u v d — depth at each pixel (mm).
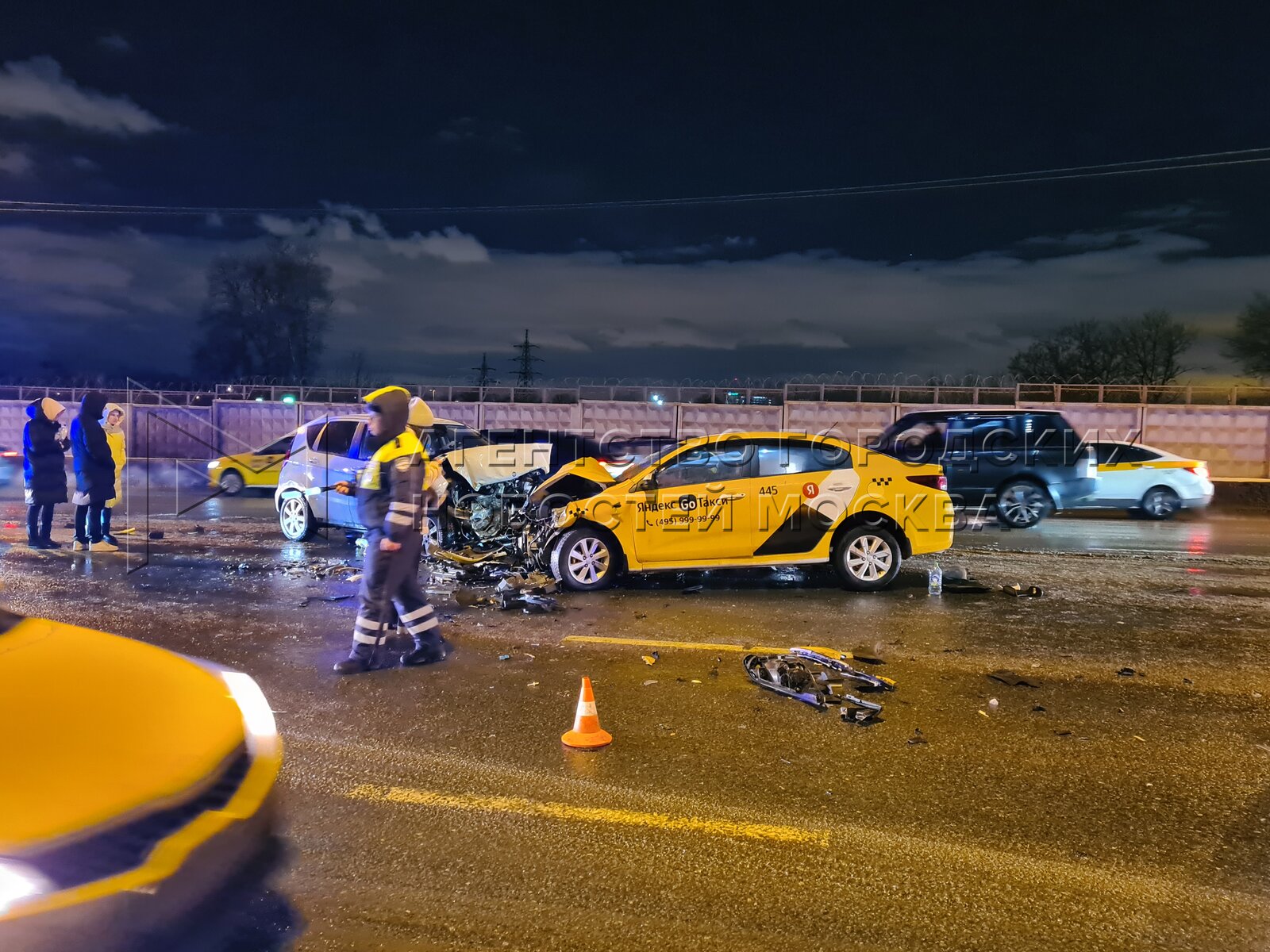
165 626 7809
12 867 2225
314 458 12750
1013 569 11102
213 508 17844
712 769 4715
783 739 5160
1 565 10828
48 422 12102
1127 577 10562
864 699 5883
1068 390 25297
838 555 9461
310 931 3174
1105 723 5480
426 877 3572
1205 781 4625
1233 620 8320
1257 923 3328
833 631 7785
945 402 25922
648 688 6105
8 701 2752
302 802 4258
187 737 2842
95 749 2641
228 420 28219
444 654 6824
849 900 3447
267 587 9578
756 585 9820
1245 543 13633
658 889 3504
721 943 3148
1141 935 3234
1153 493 16344
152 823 2523
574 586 9391
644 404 27219
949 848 3871
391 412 6387
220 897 2760
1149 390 24891
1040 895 3500
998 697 5957
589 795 4371
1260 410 24297
